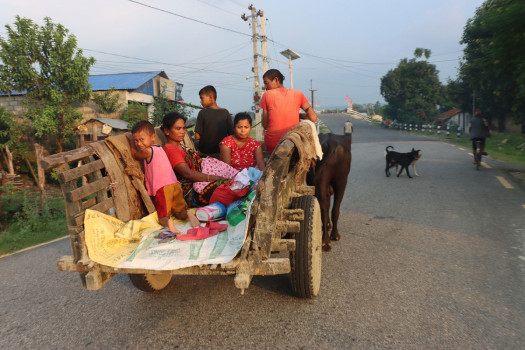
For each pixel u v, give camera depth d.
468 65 21.47
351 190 8.98
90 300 3.86
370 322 3.08
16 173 17.81
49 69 16.17
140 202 3.39
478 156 11.27
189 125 4.89
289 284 3.90
